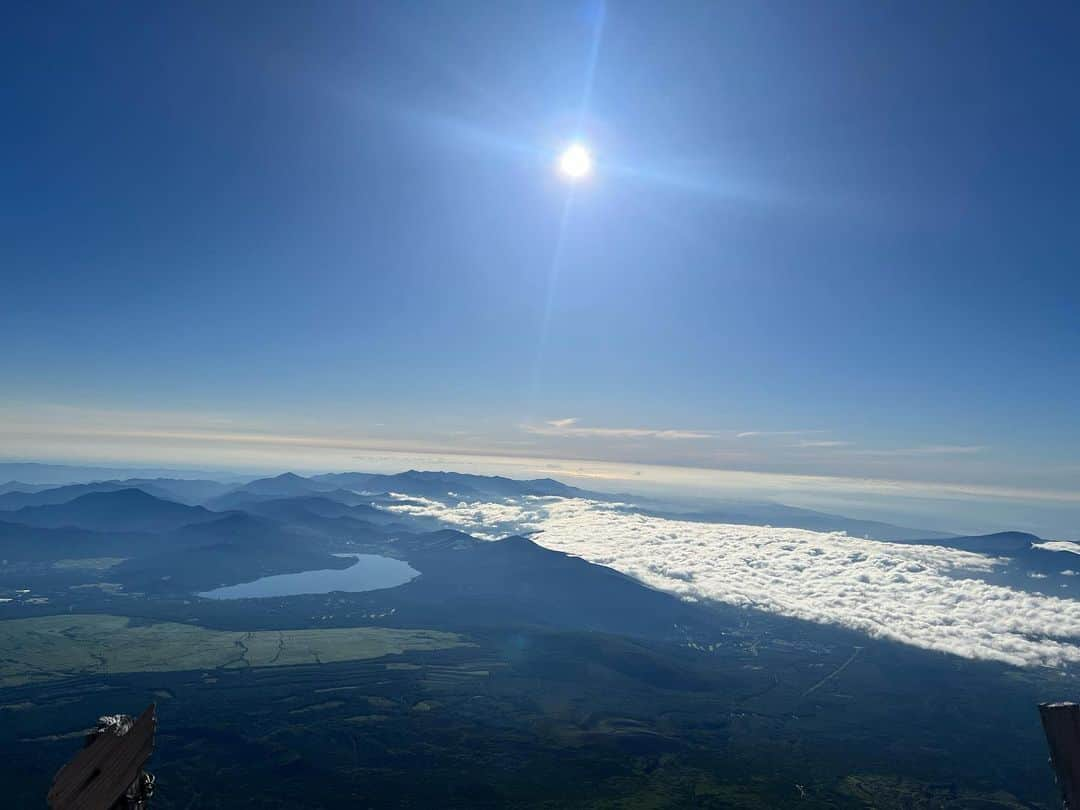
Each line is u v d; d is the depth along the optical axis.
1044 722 9.42
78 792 9.35
